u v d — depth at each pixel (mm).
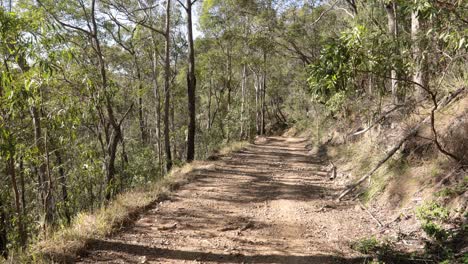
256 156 19328
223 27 29188
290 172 13633
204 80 34375
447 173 6473
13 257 5000
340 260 5000
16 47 5762
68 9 13703
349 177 10531
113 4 15695
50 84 7160
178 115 40938
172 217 7387
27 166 10664
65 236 5516
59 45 6586
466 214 5059
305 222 7004
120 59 23750
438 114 7672
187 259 5184
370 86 6531
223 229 6613
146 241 5891
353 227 6523
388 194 7531
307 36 24297
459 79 7777
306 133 36406
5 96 5805
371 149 10844
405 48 5137
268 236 6215
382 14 12984
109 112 11508
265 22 24094
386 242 5414
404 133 8383
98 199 11969
